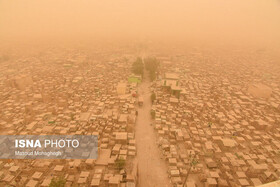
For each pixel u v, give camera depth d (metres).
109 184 44.81
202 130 67.62
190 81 123.06
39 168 49.59
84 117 74.00
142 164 53.50
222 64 180.75
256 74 145.25
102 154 54.91
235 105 88.06
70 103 86.56
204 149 58.62
